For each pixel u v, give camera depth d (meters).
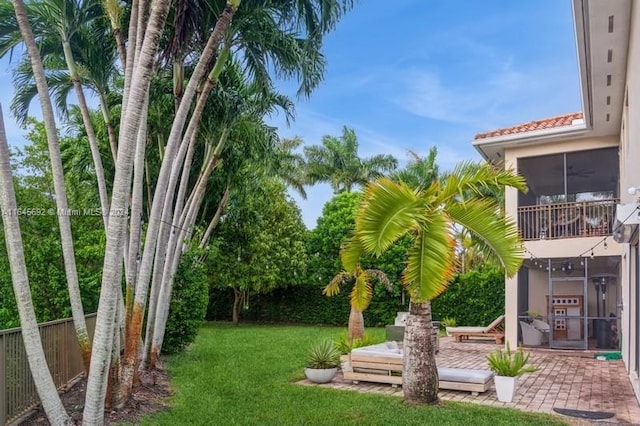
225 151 13.95
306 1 8.73
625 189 11.85
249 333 19.20
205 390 8.81
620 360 13.10
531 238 15.83
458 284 21.36
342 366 10.63
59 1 8.51
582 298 18.28
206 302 14.13
